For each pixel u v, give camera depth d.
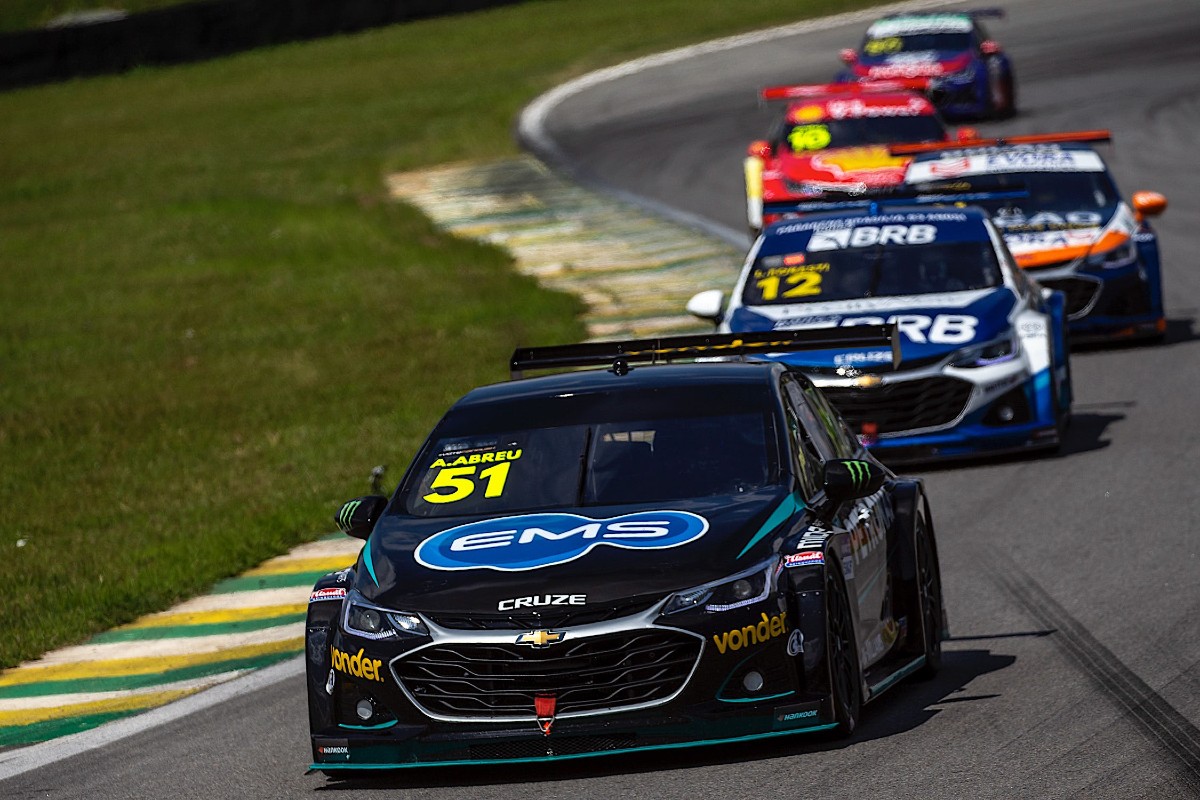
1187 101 117.06
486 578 22.86
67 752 28.47
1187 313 66.31
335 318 81.06
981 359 45.12
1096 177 62.62
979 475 44.84
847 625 24.02
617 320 72.50
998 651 29.66
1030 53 144.62
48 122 171.00
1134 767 22.02
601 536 23.39
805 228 51.09
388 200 113.94
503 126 137.62
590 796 22.16
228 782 25.22
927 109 82.12
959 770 22.25
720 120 127.00
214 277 96.00
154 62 195.88
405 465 50.16
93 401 66.75
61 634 36.38
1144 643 28.91
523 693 22.17
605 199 104.44
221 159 139.75
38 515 49.00
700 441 25.47
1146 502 39.94
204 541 43.00
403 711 22.72
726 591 22.28
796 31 171.25
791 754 23.38
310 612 24.02
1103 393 53.91
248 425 60.34
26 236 114.62
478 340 71.69
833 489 24.59
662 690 22.14
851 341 28.72
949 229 49.78
